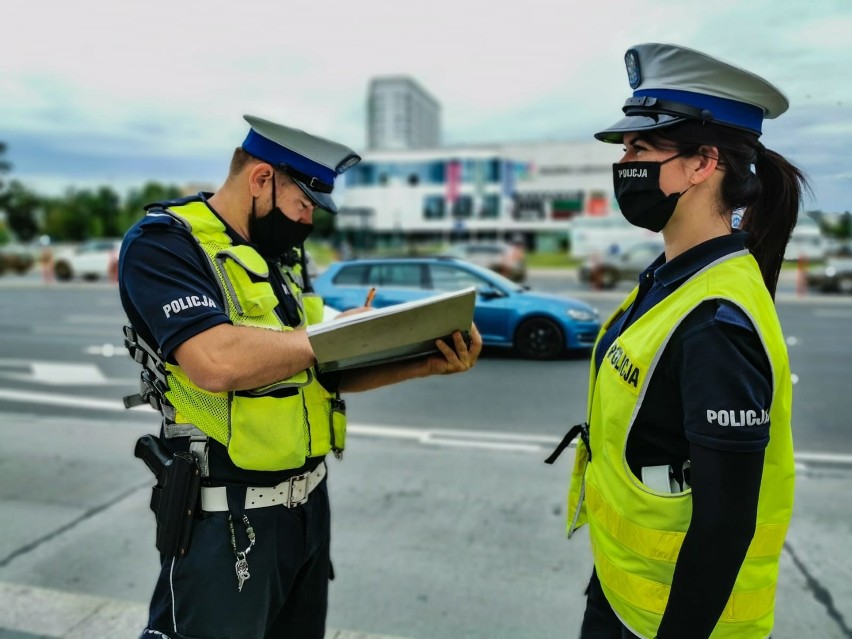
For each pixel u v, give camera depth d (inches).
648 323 44.7
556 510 135.9
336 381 65.1
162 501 54.6
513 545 120.2
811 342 361.1
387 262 327.0
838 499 140.6
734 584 41.4
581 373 281.0
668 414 43.2
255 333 51.4
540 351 309.4
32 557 114.6
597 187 1748.3
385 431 195.3
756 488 38.5
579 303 318.7
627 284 761.6
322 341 50.9
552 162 1771.7
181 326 49.9
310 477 59.2
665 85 44.4
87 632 92.0
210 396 53.6
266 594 55.8
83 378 273.3
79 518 130.6
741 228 50.7
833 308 540.1
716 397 38.4
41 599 100.1
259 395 53.5
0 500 139.3
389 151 1851.6
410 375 64.7
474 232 1828.2
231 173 57.6
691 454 39.3
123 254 54.1
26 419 207.0
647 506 43.4
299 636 65.0
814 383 259.9
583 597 102.9
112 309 545.6
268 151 55.2
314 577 64.2
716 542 38.1
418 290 313.9
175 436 55.5
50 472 156.7
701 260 44.2
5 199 2199.8
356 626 95.3
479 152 1806.1
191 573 53.7
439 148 1825.8
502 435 191.3
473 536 123.9
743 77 42.8
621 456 45.1
